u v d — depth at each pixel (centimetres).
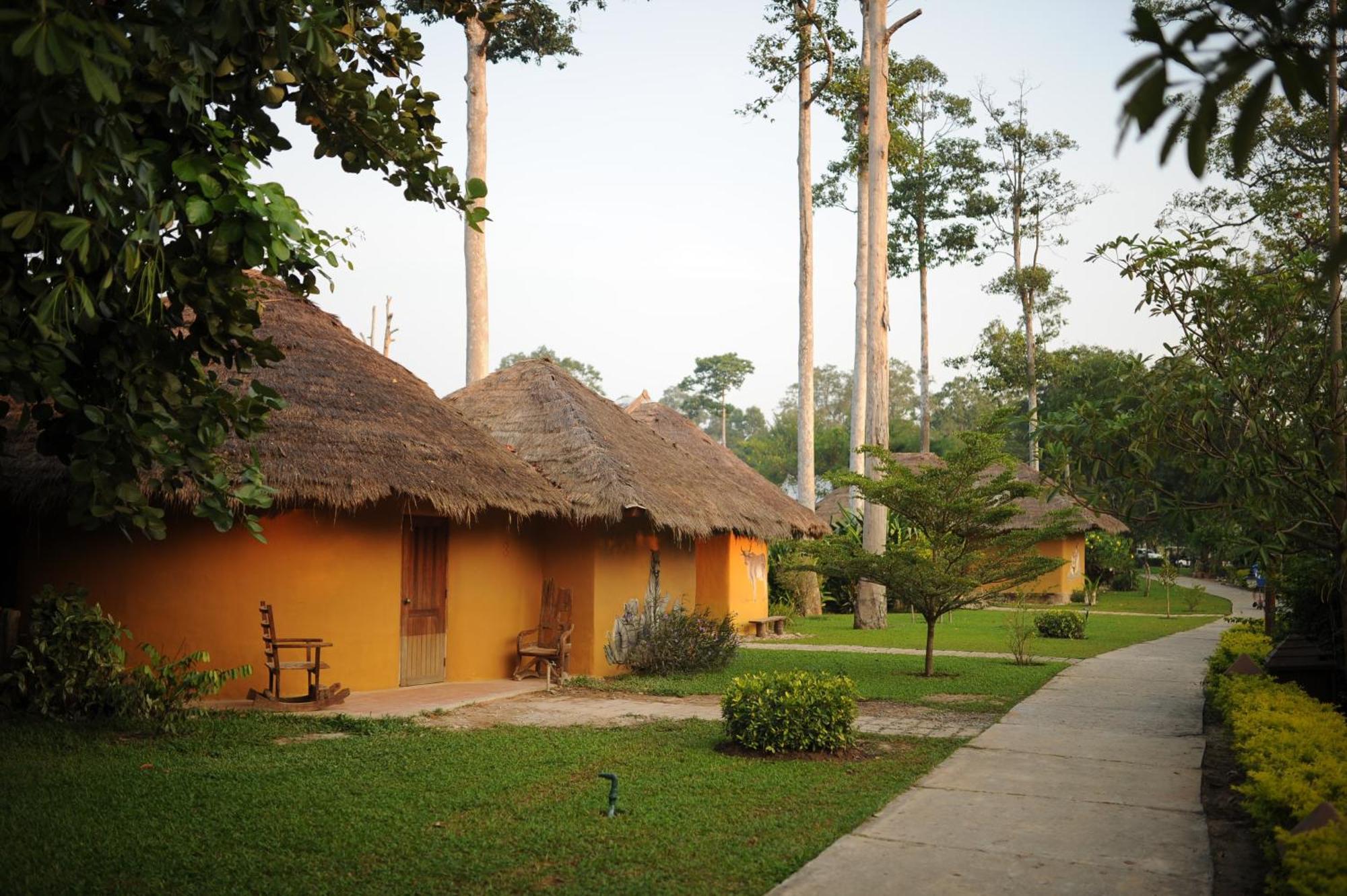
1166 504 817
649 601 1648
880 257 2419
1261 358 783
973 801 762
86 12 421
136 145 499
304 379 1295
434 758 898
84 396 575
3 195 475
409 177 670
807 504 3039
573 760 894
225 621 1213
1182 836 668
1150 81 211
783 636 2362
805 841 654
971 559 1501
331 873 584
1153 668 1703
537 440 1588
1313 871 446
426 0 745
